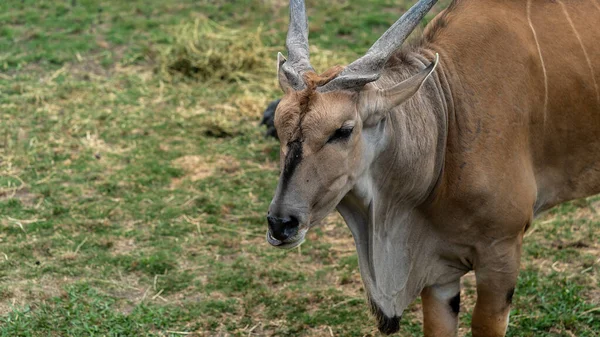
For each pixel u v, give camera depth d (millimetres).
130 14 12812
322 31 12305
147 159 8664
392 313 4879
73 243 7043
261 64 11227
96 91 10398
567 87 4957
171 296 6355
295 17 4570
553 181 5191
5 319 5883
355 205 4508
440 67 4719
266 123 9453
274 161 8758
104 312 6023
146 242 7129
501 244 4801
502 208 4707
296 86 4102
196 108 10008
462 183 4645
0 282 6410
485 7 4949
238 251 7027
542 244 7027
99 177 8250
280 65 4293
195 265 6789
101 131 9320
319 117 3998
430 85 4629
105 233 7238
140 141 9094
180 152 8852
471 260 4914
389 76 4535
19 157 8648
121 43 11789
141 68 11133
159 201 7824
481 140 4660
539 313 6012
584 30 5078
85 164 8539
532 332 5789
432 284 5062
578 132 5074
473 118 4668
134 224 7434
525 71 4816
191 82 10805
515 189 4738
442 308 5152
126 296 6340
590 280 6438
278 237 4043
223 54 11133
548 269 6629
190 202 7824
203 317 6055
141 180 8180
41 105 9953
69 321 5914
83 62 11211
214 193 8008
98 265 6727
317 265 6820
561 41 4992
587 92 5016
